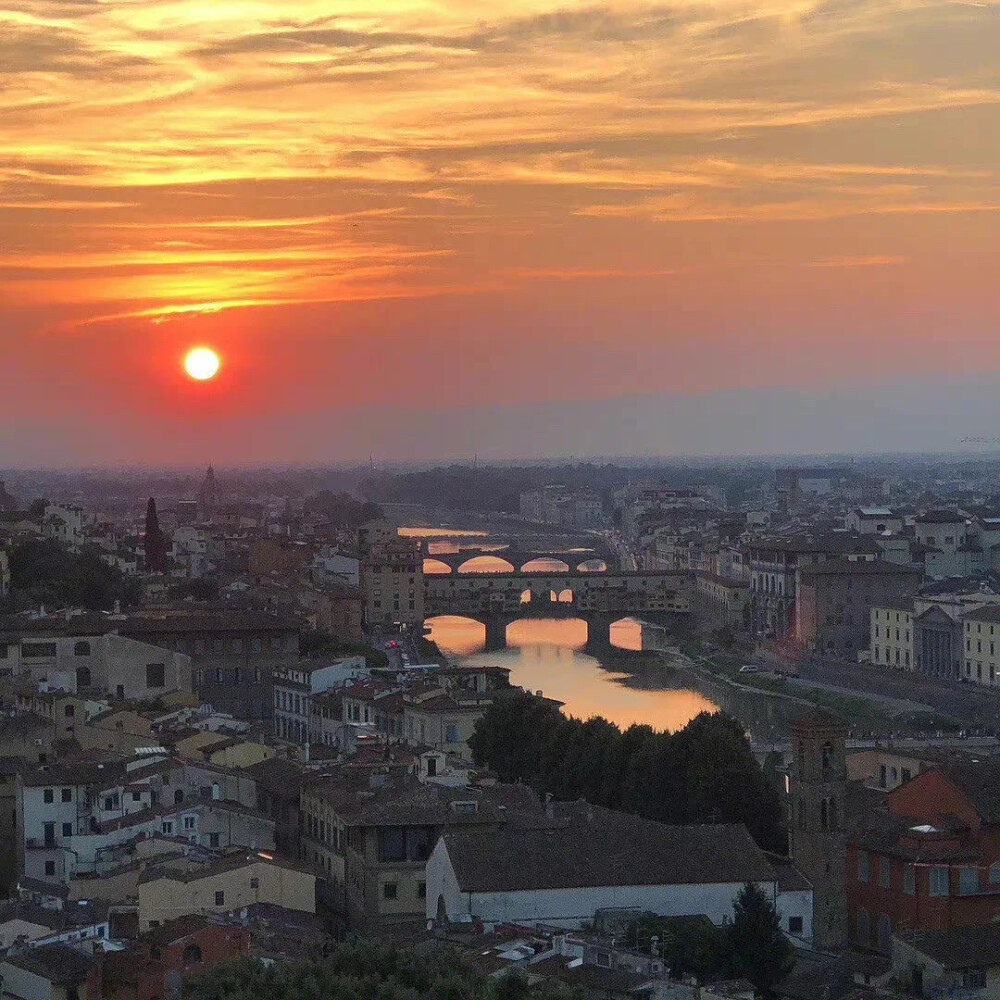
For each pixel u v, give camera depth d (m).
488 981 196.38
